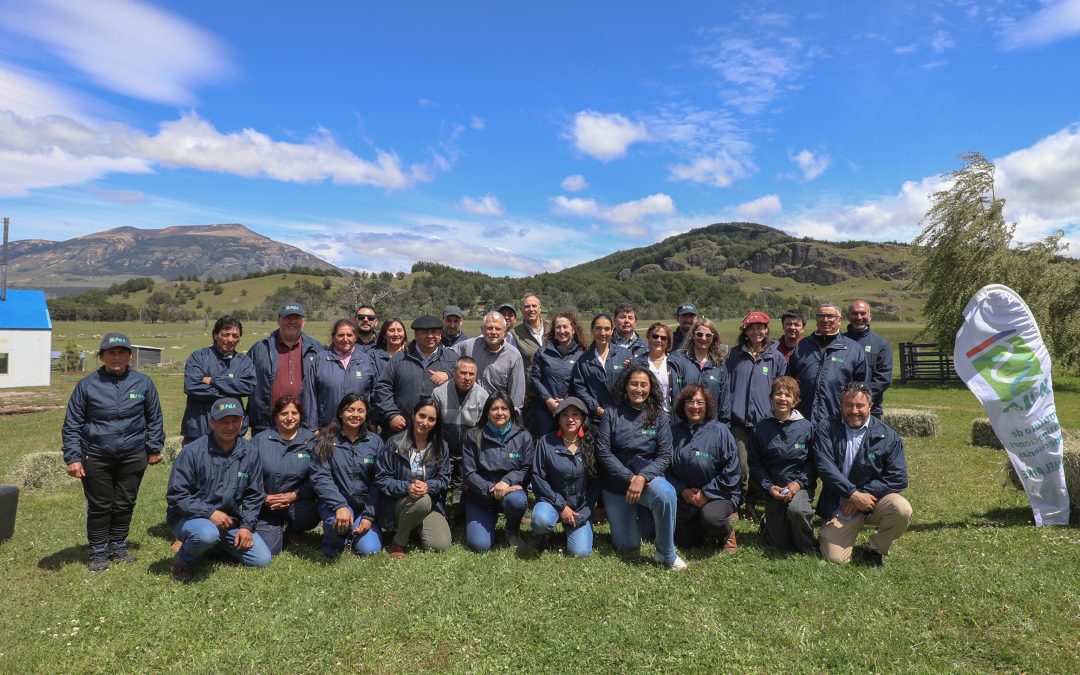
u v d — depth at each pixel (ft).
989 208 75.82
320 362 20.86
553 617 14.08
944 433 39.45
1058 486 19.34
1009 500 22.67
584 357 21.83
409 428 18.93
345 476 18.67
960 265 77.51
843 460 17.98
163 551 18.94
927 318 81.82
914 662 12.09
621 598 14.99
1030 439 19.76
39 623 14.08
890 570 16.40
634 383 18.51
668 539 17.02
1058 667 11.70
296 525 19.29
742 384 21.62
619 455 18.74
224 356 20.10
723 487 18.40
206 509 16.63
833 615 14.07
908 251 81.87
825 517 18.07
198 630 13.80
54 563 18.08
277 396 20.53
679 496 18.79
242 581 16.28
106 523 17.57
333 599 15.14
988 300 20.43
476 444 19.10
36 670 12.30
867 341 22.54
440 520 18.89
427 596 15.20
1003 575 15.55
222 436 17.03
